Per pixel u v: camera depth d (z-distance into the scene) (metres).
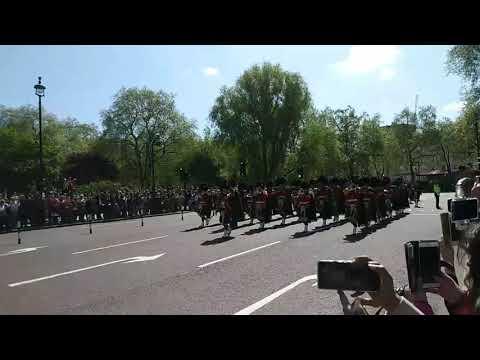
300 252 12.69
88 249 15.21
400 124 95.56
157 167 71.56
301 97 53.72
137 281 9.27
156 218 33.28
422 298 2.75
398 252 12.20
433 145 96.94
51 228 27.31
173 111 68.19
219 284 8.66
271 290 8.01
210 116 54.41
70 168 73.38
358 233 17.53
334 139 63.84
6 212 26.41
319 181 22.36
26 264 12.41
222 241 16.03
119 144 68.00
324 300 7.12
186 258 12.20
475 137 37.59
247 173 53.75
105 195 34.91
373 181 23.55
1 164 65.50
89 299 7.83
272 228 20.59
